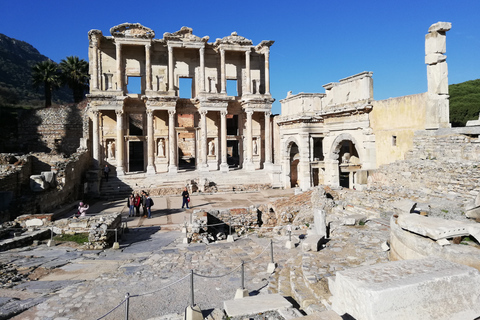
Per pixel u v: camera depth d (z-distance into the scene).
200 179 39.47
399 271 5.99
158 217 26.38
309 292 8.91
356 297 5.52
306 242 12.29
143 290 10.53
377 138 26.55
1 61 107.12
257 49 48.38
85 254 15.14
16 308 8.90
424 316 5.40
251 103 45.75
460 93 56.81
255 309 7.64
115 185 38.41
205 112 43.91
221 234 19.95
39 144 53.81
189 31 44.12
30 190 25.12
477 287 5.73
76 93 65.69
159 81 44.91
